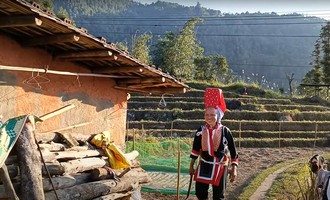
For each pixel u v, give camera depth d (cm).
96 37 563
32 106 613
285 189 1222
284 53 13888
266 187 1272
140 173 738
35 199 441
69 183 549
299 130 3148
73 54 621
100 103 788
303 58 13662
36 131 617
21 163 449
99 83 779
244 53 13462
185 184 1259
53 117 658
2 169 419
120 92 866
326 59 4838
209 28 14750
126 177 679
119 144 862
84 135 686
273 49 14275
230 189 1253
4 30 544
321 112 3444
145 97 3722
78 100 720
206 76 5503
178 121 3088
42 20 472
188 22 5553
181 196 1103
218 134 600
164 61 5350
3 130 438
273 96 4059
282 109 3553
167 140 2378
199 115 3306
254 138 2858
